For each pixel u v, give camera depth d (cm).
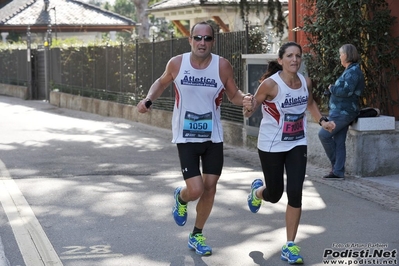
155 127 1867
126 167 1170
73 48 2647
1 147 1445
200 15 2312
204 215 669
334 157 1028
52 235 743
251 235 738
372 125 1040
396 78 1103
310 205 870
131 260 655
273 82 638
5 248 696
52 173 1112
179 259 657
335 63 1126
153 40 1891
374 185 984
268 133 649
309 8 1182
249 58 1350
